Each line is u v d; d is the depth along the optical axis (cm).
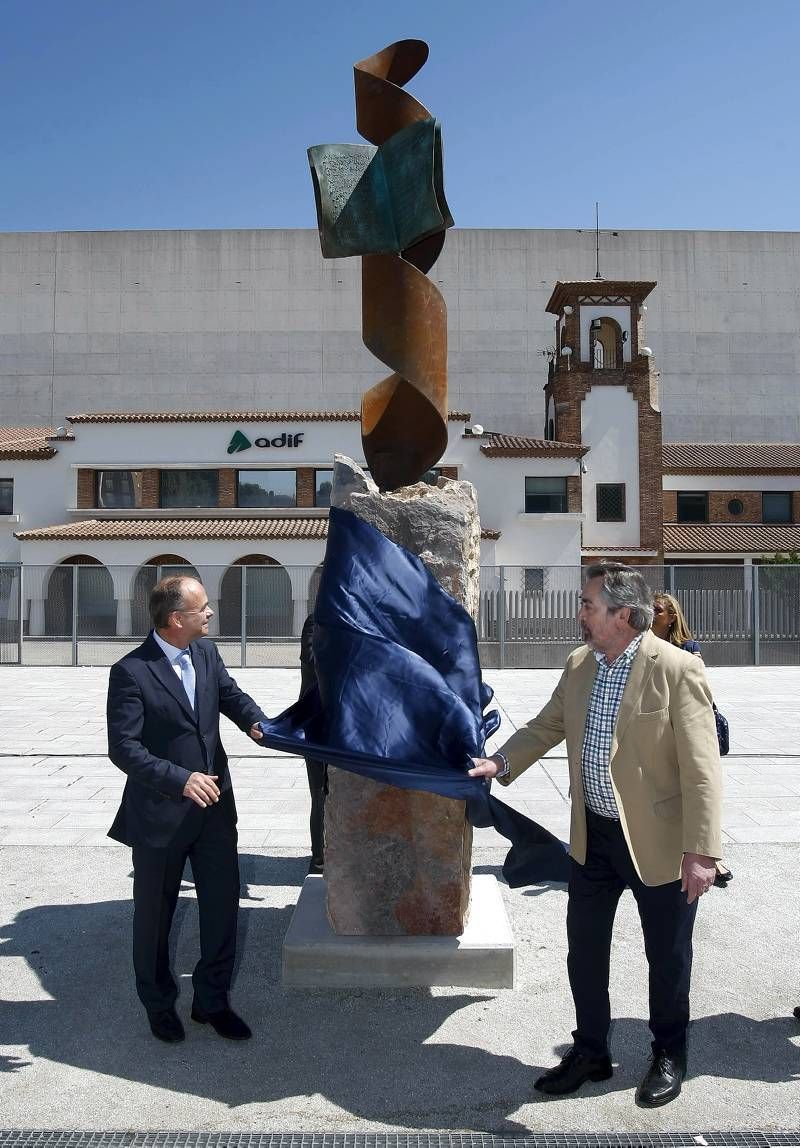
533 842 368
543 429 5275
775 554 3419
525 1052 361
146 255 5344
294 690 1571
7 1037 374
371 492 427
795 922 499
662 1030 331
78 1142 299
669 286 5381
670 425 5322
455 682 395
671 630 534
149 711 365
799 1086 335
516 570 2077
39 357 5309
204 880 379
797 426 5378
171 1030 368
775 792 804
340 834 426
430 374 430
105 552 3203
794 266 5434
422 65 445
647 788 317
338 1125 310
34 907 525
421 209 414
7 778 864
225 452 3528
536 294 5325
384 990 416
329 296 5306
